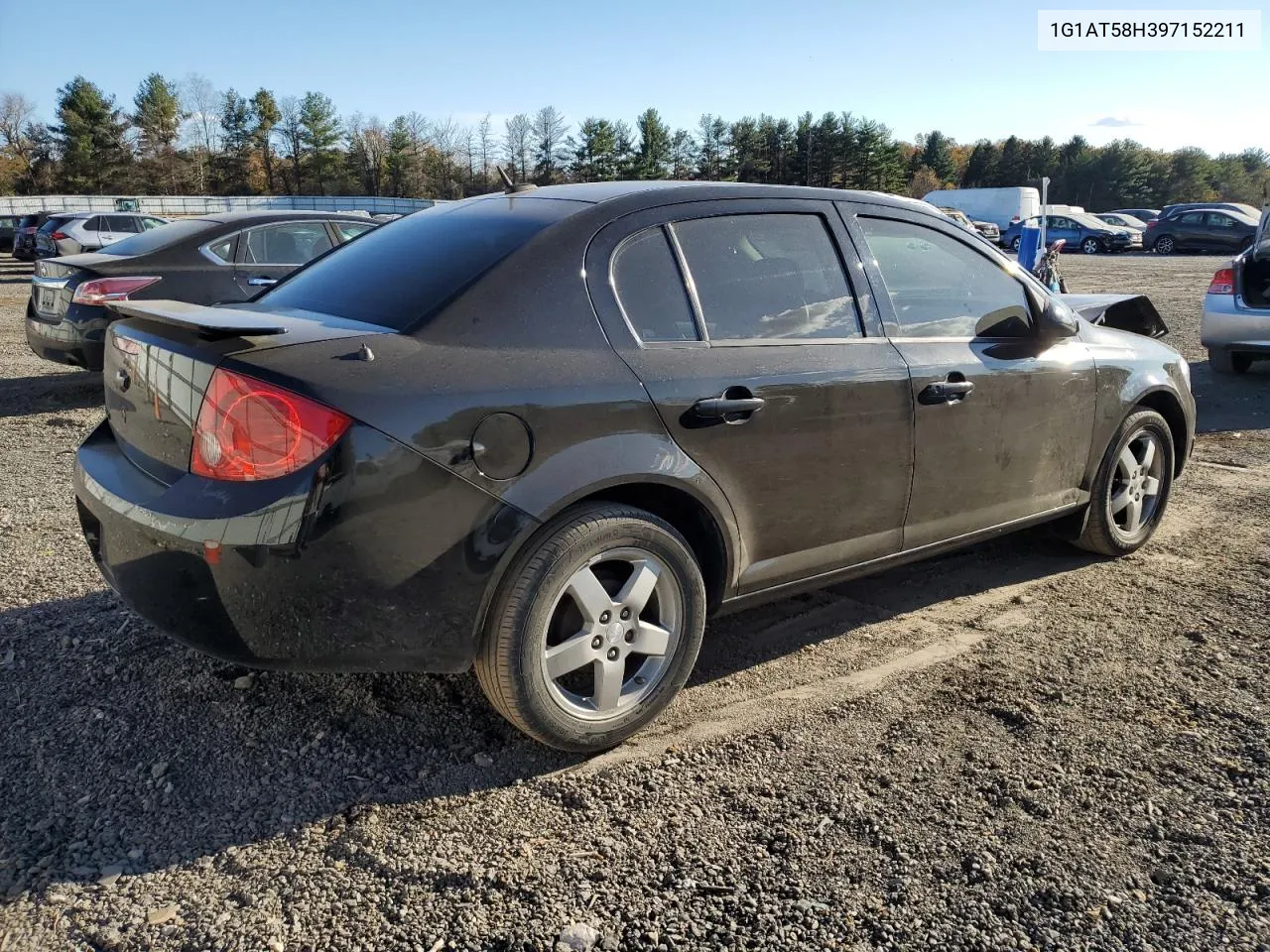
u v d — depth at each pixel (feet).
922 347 11.12
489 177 264.11
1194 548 14.96
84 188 235.61
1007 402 11.85
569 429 8.33
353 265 10.36
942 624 12.21
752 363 9.61
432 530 7.75
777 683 10.59
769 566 10.08
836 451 10.21
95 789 8.34
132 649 10.85
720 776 8.75
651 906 7.08
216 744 9.07
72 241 69.10
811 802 8.34
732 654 11.35
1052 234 121.70
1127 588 13.34
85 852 7.55
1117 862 7.56
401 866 7.49
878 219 11.39
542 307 8.70
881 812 8.19
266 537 7.41
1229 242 111.45
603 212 9.43
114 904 7.00
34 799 8.17
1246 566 14.14
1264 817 8.11
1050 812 8.19
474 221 10.13
